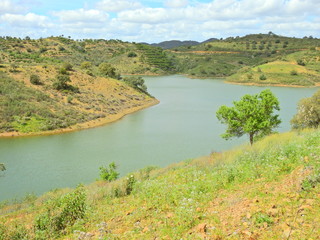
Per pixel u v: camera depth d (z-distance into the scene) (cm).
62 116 6719
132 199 1163
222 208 810
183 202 932
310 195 728
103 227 881
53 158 4278
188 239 654
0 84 7219
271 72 19512
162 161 4106
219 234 641
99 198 1328
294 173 937
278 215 665
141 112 8731
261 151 1418
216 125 6775
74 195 1092
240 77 19650
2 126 5753
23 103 6700
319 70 19362
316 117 2953
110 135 5834
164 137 5625
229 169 1181
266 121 2728
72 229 941
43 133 5862
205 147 4891
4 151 4656
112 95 9619
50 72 9338
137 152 4594
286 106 9094
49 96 7612
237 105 2955
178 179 1345
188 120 7419
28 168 3834
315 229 570
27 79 8231
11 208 1944
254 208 720
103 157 4325
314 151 1099
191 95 12812
